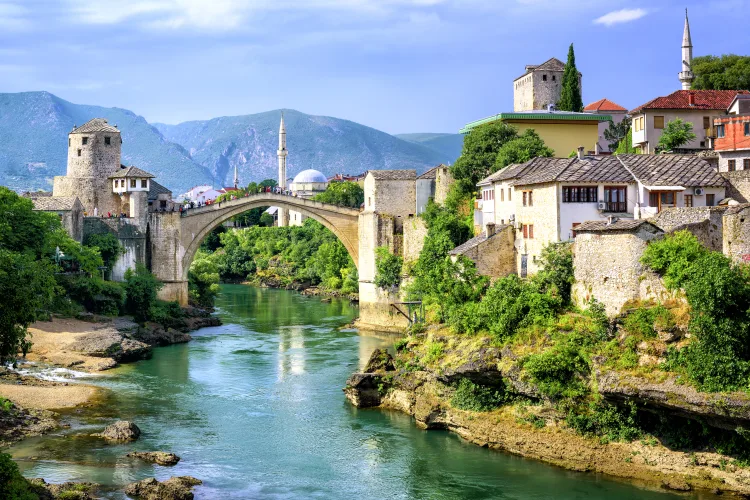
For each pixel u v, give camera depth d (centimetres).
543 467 6134
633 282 6303
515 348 6744
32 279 6444
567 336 6469
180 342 11231
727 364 5475
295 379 8850
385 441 6769
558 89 15512
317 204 13788
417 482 5897
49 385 8219
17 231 10638
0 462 4934
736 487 5431
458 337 7325
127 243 12775
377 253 12725
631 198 8138
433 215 11788
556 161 9319
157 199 14925
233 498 5591
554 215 8138
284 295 18262
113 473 5919
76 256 11331
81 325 10488
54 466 5994
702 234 6500
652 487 5672
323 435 6925
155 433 6906
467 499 5594
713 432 5631
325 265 18938
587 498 5550
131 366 9488
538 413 6444
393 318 12388
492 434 6581
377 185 13125
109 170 14138
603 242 6562
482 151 11888
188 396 8100
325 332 12188
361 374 7775
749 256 6106
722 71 12144
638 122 10794
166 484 5588
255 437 6862
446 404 7062
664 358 5881
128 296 11950
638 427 6006
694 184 8019
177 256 13262
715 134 10369
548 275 7075
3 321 5878
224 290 19650
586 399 6225
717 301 5591
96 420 7188
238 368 9412
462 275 8112
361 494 5700
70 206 12125
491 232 8969
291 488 5791
